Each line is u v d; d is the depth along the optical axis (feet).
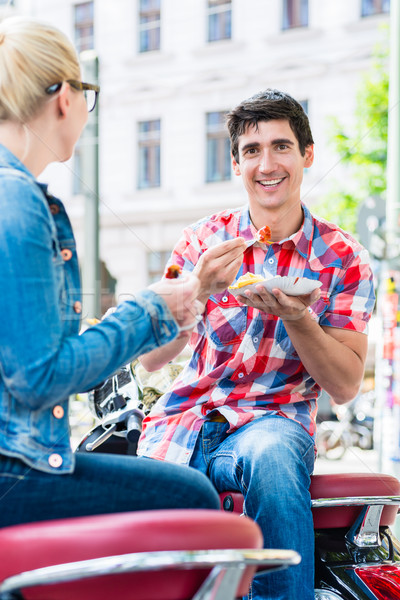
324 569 4.98
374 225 14.30
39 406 3.42
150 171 44.01
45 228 3.51
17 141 3.88
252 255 5.99
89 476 3.71
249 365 5.69
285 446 4.89
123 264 39.52
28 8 36.65
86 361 3.44
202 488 3.95
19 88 3.80
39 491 3.59
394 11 12.93
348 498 4.89
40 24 3.91
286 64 40.16
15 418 3.54
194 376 5.98
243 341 5.69
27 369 3.32
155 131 44.34
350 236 6.11
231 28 42.42
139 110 44.42
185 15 42.68
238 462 4.98
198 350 5.99
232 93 42.75
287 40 40.52
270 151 5.81
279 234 6.00
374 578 4.82
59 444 3.63
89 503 3.71
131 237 42.57
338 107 38.06
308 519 4.68
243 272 5.96
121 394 6.05
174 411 5.77
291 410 5.66
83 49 43.45
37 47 3.83
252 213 6.03
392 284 12.69
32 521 3.63
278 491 4.69
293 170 5.86
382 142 31.58
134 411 5.95
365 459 25.08
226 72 42.73
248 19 41.37
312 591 4.59
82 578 3.17
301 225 6.01
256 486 4.74
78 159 20.51
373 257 12.92
